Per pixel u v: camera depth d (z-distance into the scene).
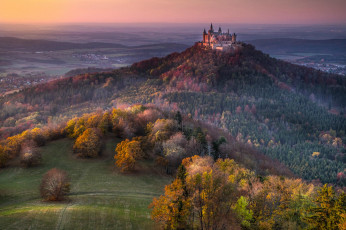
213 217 50.75
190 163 77.00
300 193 59.22
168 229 52.94
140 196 73.75
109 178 85.06
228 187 53.91
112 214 59.16
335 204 47.81
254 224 53.88
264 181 69.50
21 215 55.47
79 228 52.72
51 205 63.19
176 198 51.19
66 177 74.44
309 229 49.47
